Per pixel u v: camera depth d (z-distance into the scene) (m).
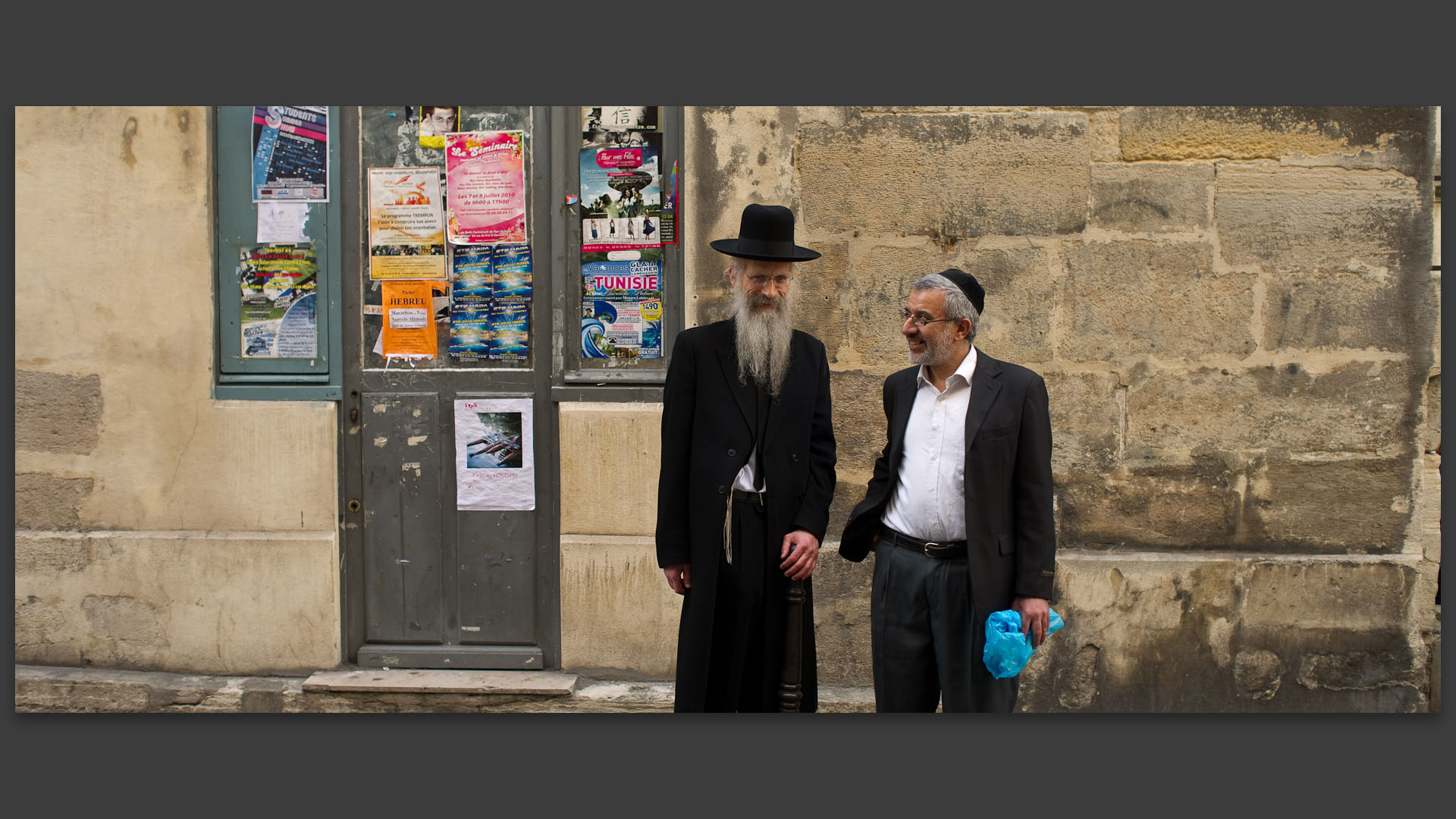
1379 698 3.80
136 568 3.93
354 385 3.94
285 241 3.93
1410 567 3.77
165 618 3.93
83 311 3.92
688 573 2.99
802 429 3.01
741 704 3.05
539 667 3.95
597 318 3.91
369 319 3.93
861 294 3.79
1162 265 3.76
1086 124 3.74
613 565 3.85
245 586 3.93
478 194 3.91
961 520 2.84
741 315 3.00
